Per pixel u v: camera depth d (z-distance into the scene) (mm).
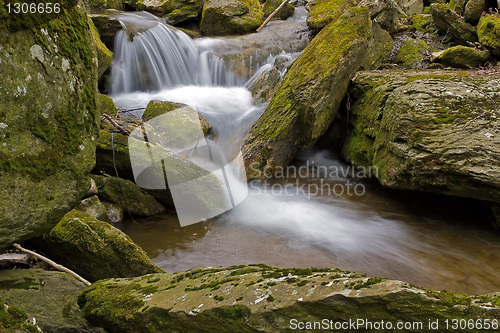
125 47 8914
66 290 2557
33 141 2119
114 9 10922
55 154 2227
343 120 7027
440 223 5129
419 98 4996
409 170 4859
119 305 2234
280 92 6660
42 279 2584
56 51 2160
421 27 9586
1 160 2000
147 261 3195
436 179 4672
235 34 11141
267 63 9797
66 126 2264
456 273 4051
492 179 4262
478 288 3793
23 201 2121
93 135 2469
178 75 9586
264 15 12180
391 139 5184
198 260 4242
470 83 5160
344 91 6621
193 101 8281
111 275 3215
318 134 6387
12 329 1797
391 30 8422
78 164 2354
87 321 2350
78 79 2309
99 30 8703
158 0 11375
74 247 3213
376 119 5750
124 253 3195
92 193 4500
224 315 1867
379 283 1695
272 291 1879
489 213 5023
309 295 1758
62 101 2219
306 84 6203
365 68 7254
